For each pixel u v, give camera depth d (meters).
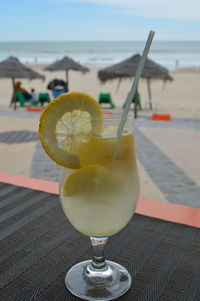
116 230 0.29
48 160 1.66
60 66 4.20
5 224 0.37
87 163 0.27
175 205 0.42
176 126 2.64
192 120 2.98
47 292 0.27
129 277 0.28
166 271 0.29
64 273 0.29
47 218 0.38
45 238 0.34
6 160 1.68
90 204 0.27
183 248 0.33
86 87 5.89
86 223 0.28
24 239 0.34
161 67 3.55
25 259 0.31
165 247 0.33
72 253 0.32
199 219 0.38
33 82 6.70
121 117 0.27
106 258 0.31
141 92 5.32
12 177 0.50
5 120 2.88
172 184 1.38
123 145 0.28
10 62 3.72
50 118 0.26
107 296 0.26
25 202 0.42
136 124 2.72
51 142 0.26
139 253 0.32
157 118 2.98
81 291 0.27
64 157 0.26
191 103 4.25
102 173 0.27
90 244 0.34
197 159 1.73
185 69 9.70
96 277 0.28
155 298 0.26
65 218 0.38
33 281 0.28
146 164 1.64
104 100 3.67
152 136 2.26
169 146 1.99
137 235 0.35
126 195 0.28
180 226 0.36
